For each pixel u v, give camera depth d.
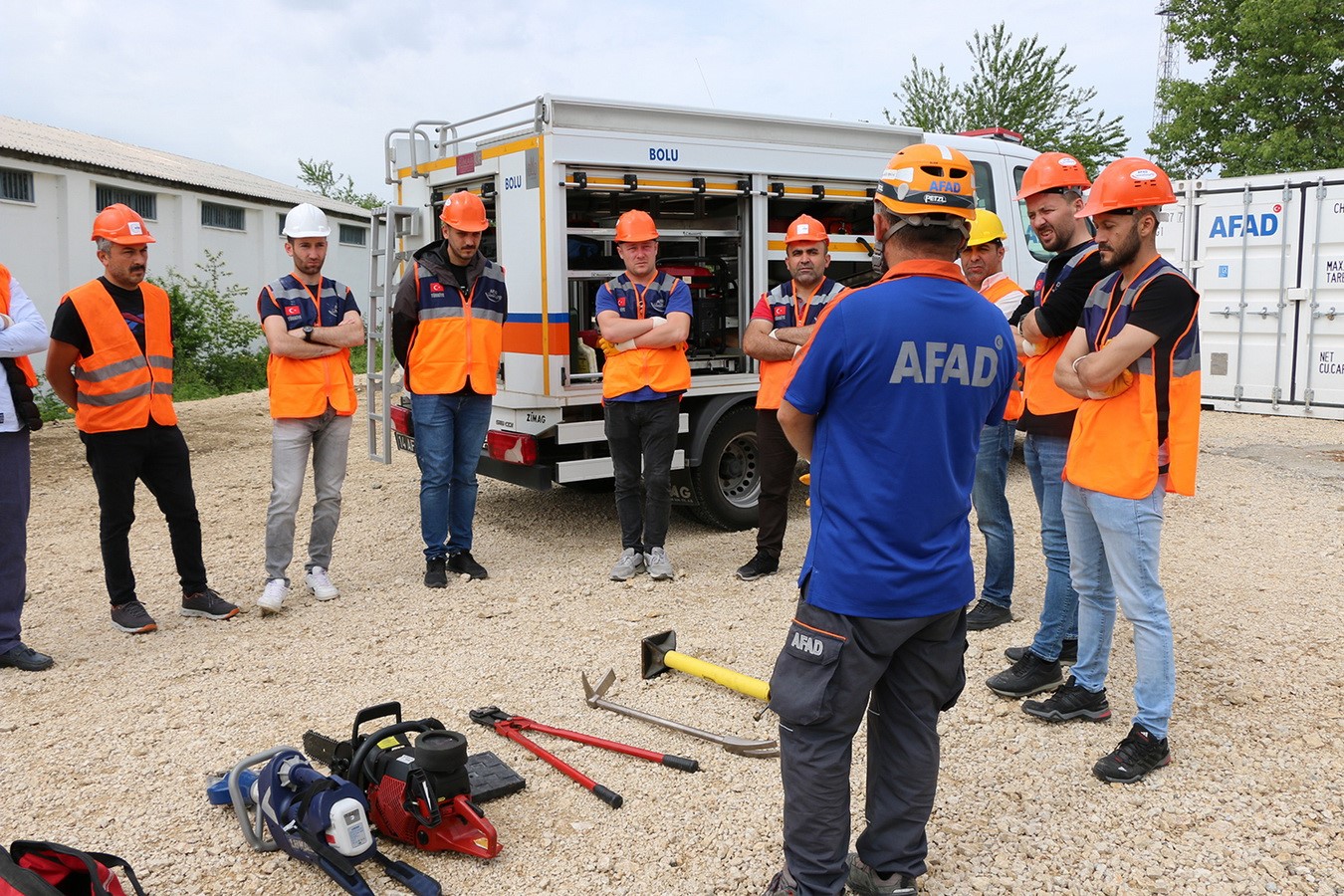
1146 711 3.28
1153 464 3.19
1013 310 4.57
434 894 2.67
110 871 2.49
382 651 4.59
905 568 2.28
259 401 13.59
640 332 5.37
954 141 7.59
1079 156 25.56
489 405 5.71
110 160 21.11
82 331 4.58
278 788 2.87
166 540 6.74
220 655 4.56
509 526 6.99
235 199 23.53
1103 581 3.58
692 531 6.88
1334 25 24.94
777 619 4.94
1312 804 3.10
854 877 2.65
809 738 2.37
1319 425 10.70
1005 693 3.95
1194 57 27.12
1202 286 11.75
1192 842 2.92
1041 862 2.84
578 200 6.25
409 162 7.03
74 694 4.14
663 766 3.44
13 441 4.32
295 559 6.23
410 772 2.80
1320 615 4.88
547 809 3.16
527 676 4.29
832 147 6.88
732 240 6.76
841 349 2.24
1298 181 10.88
